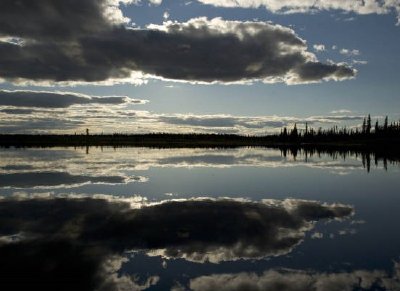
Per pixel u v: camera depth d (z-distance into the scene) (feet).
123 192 85.10
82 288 34.68
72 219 59.31
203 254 43.86
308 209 68.59
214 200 77.15
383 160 199.52
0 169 129.49
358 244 47.34
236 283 35.86
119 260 41.86
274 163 168.25
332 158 213.66
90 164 152.56
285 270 38.86
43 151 265.34
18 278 36.58
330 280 36.35
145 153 244.63
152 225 56.49
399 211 67.21
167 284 35.78
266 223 58.08
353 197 81.56
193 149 324.60
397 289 34.32
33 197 77.56
